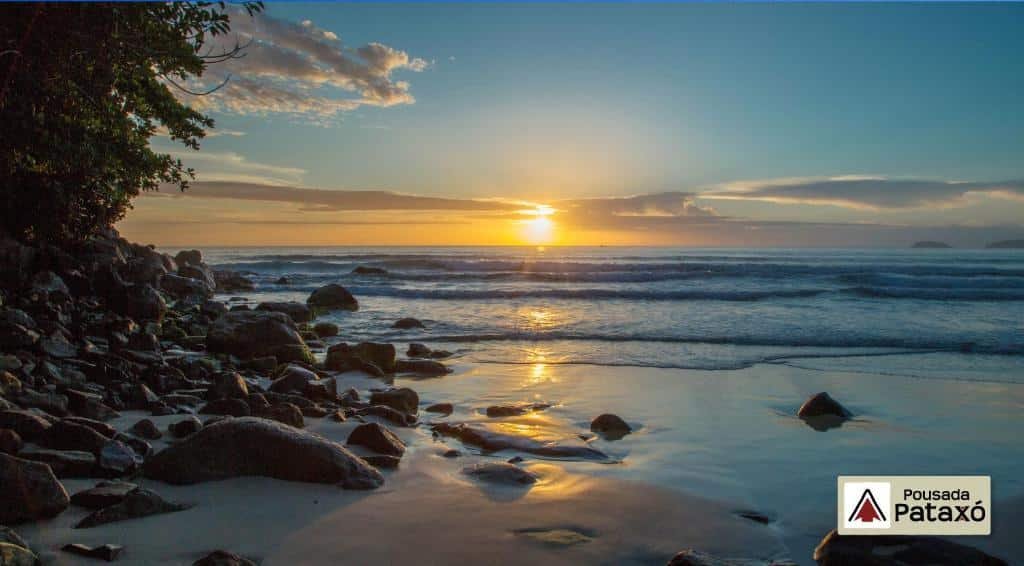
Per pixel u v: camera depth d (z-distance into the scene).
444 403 8.17
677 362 11.27
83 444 5.12
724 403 8.38
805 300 22.28
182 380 8.54
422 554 3.83
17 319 9.85
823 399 7.82
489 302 22.05
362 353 10.78
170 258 25.23
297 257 58.19
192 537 3.91
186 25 8.97
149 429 5.93
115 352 9.78
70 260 15.59
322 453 4.95
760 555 4.00
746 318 17.22
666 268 40.62
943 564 3.73
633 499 4.85
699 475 5.55
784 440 6.70
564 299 22.80
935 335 14.10
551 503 4.71
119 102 11.62
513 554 3.87
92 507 4.20
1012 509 4.79
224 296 25.08
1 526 3.63
